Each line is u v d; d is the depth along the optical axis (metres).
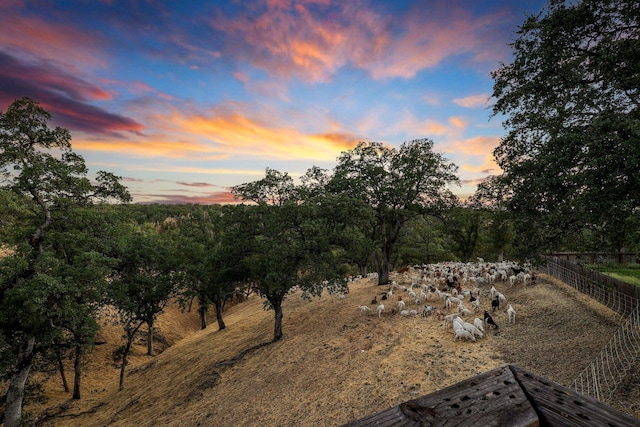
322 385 17.42
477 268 35.66
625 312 15.37
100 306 26.53
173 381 27.86
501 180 13.59
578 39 11.99
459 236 51.91
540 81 12.60
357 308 30.27
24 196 19.91
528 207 11.94
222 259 30.33
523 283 25.83
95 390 32.81
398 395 14.09
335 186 33.66
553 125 11.85
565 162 10.00
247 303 61.25
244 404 18.72
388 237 38.44
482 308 22.09
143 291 29.89
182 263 38.28
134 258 29.03
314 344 23.83
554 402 1.42
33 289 16.89
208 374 25.34
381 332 22.05
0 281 17.42
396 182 34.78
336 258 27.91
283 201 28.08
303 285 25.66
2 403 24.17
